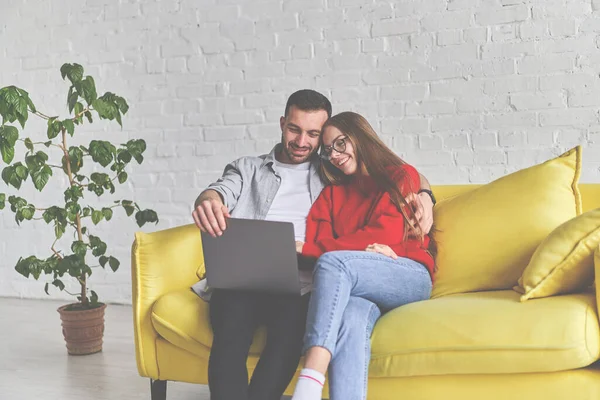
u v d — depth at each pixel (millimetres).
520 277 1908
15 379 2635
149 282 2104
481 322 1647
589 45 2939
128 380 2592
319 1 3373
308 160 2289
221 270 1859
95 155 2916
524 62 3041
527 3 3020
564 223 1810
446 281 2018
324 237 2100
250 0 3510
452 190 2330
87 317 2943
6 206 4113
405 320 1741
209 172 3654
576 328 1561
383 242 1940
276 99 3488
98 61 3850
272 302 1860
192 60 3648
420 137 3230
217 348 1774
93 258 3916
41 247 4055
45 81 3984
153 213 3113
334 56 3361
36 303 4004
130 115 3791
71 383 2570
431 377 1701
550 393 1597
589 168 2971
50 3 3941
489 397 1649
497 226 2006
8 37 4043
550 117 3018
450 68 3160
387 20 3256
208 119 3633
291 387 1872
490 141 3117
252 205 2234
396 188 1989
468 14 3117
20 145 4070
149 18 3727
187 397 2395
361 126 2090
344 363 1659
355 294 1819
